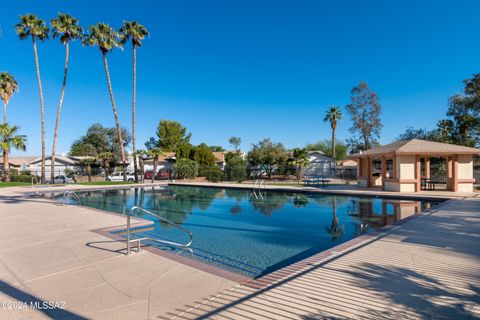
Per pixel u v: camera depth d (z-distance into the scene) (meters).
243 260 6.07
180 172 30.81
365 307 3.06
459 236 6.21
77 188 20.67
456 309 3.00
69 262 4.74
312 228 8.97
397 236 6.23
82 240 6.21
